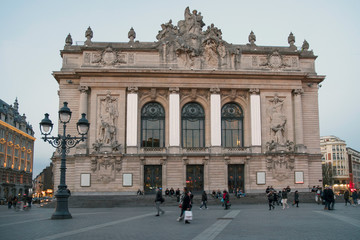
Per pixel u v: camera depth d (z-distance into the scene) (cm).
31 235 1565
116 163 4984
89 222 2123
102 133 5078
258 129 5231
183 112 5403
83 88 5144
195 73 5225
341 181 13962
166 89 5325
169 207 3925
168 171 5050
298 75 5344
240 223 2012
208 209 3416
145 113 5347
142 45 5403
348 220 2127
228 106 5466
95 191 4912
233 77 5319
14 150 9394
